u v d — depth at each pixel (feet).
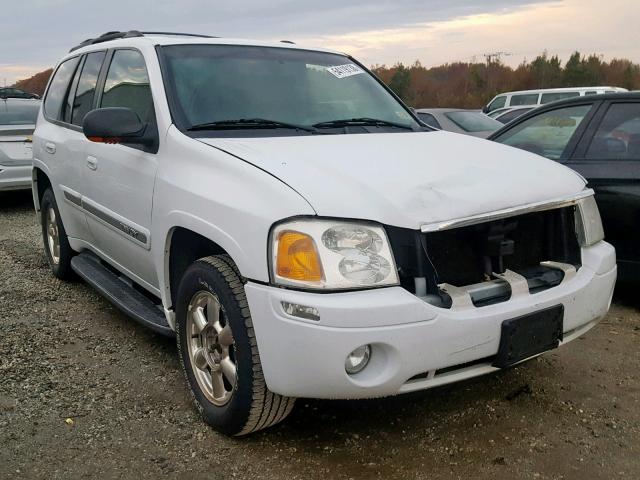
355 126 12.44
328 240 8.34
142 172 11.66
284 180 8.91
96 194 13.97
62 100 17.22
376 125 12.81
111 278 14.92
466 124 37.22
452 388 11.54
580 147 15.87
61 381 12.00
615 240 15.15
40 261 21.01
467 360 8.74
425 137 12.16
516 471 9.05
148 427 10.32
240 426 9.50
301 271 8.30
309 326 8.16
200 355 10.39
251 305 8.77
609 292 10.60
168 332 11.56
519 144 17.56
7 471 9.09
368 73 14.85
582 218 10.52
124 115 11.35
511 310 8.93
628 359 12.86
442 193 9.06
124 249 13.21
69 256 17.63
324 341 8.12
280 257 8.46
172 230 10.75
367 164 9.66
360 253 8.37
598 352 13.20
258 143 10.47
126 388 11.73
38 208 19.22
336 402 11.07
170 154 11.03
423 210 8.72
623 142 15.24
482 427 10.25
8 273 19.47
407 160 10.08
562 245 10.31
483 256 9.32
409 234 8.59
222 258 9.69
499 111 54.34
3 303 16.53
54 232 18.47
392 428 10.23
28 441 9.88
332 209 8.46
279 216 8.54
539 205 9.57
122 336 14.32
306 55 14.03
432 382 8.73
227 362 9.61
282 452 9.57
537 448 9.63
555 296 9.46
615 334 14.19
